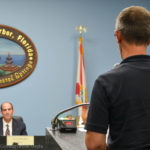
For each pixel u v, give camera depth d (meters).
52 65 4.77
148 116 0.85
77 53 4.84
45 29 4.81
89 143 0.89
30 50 4.72
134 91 0.87
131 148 0.84
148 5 5.07
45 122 4.70
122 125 0.86
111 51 4.93
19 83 4.68
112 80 0.89
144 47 0.95
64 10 4.88
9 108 3.80
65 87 4.77
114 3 5.00
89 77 4.86
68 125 1.72
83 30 4.88
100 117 0.87
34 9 4.81
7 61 4.67
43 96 4.71
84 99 4.50
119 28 0.96
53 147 1.44
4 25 4.70
